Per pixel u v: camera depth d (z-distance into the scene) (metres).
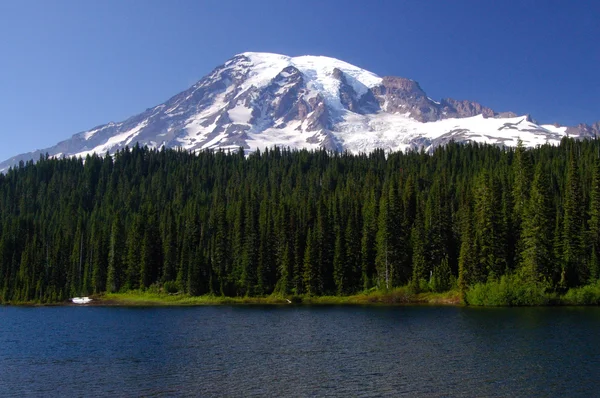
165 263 141.75
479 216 114.69
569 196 111.25
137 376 48.53
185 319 90.38
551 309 92.75
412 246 127.62
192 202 185.62
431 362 51.22
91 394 43.47
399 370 48.50
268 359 54.34
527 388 42.50
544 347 57.19
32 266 149.38
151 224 151.12
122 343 65.75
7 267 155.88
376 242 130.00
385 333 68.75
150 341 66.81
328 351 57.78
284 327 77.12
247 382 45.72
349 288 127.19
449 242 126.94
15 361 55.97
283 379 46.44
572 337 62.75
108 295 140.38
